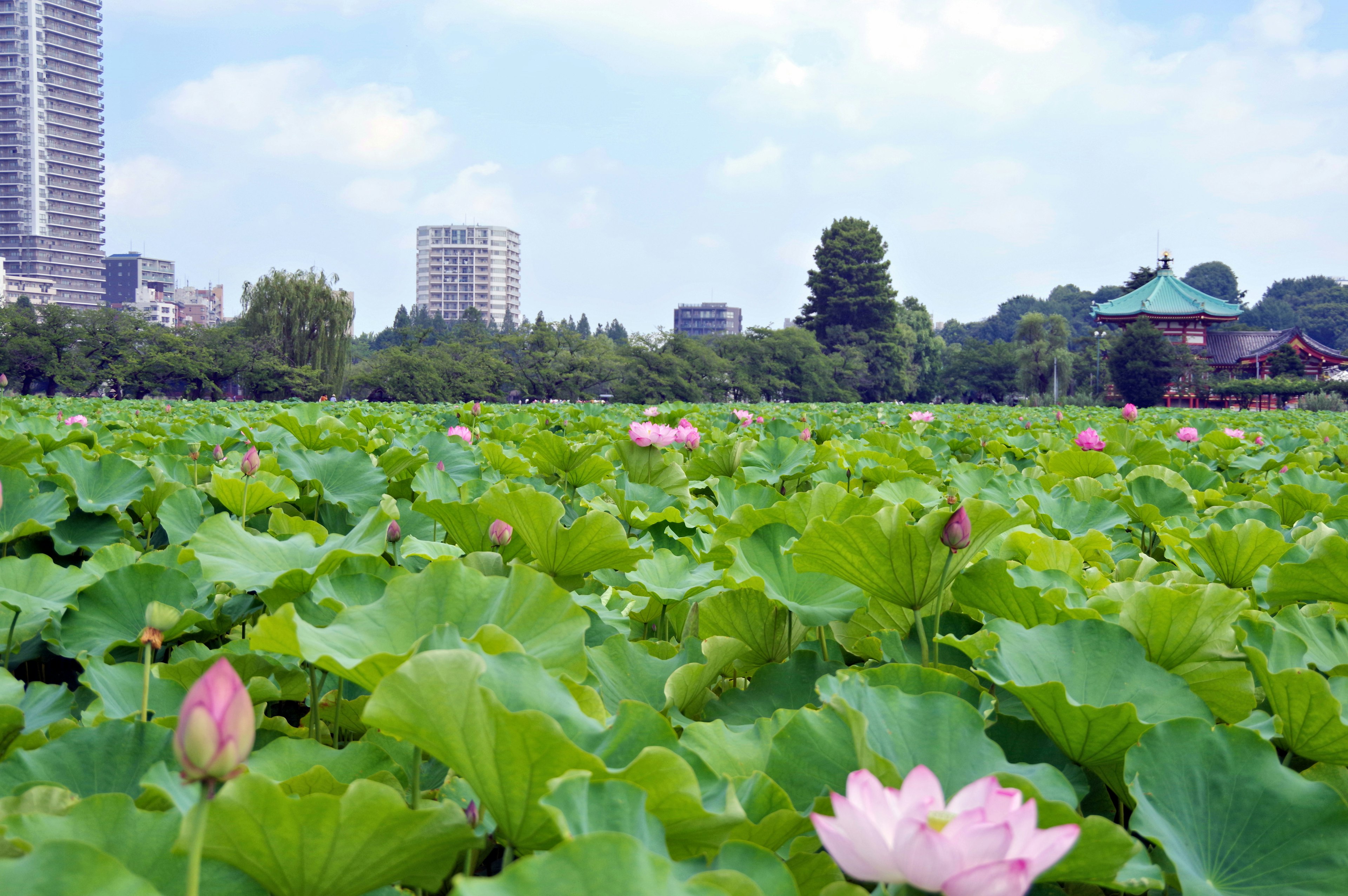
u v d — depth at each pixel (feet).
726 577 9.34
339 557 8.34
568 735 4.95
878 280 337.93
